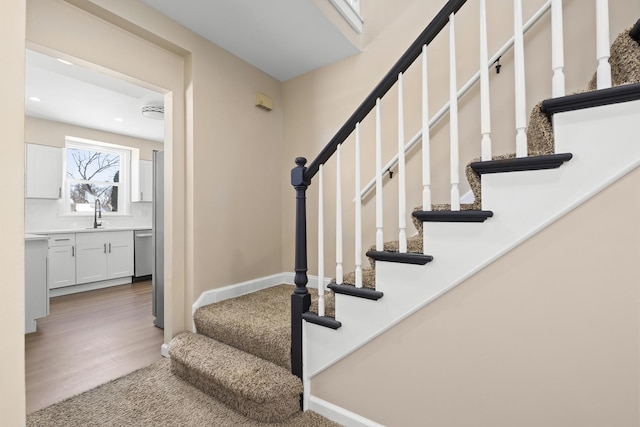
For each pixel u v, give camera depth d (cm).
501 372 112
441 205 176
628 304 92
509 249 110
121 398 166
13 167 50
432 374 127
